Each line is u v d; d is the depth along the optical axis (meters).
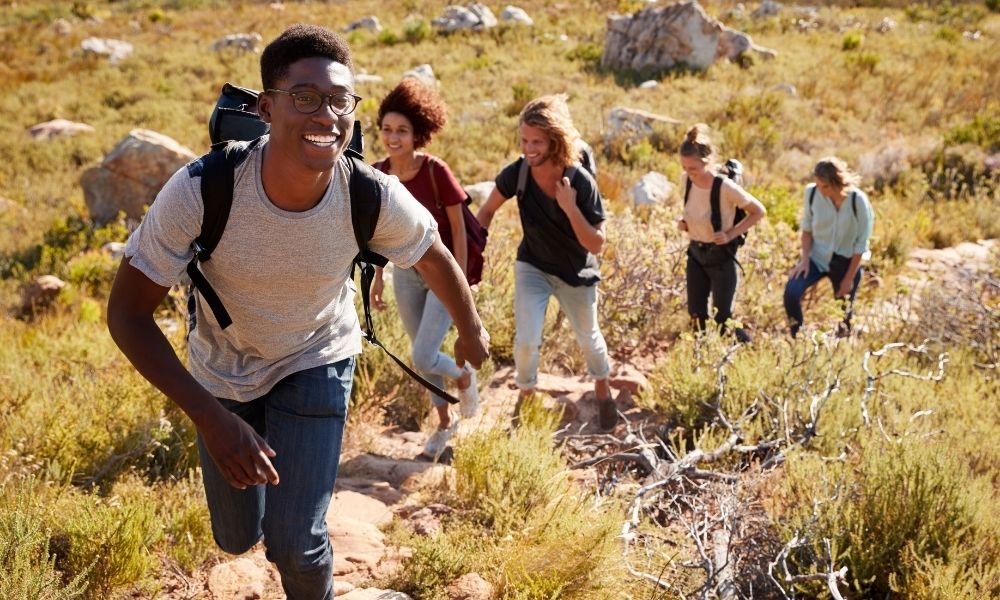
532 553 3.09
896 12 28.69
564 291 4.60
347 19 30.62
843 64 21.88
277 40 1.92
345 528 3.40
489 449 3.85
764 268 7.29
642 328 6.64
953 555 3.15
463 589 3.03
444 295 2.42
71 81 23.75
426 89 4.00
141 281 1.96
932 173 13.98
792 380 4.74
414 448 4.61
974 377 5.37
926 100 18.97
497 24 27.00
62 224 13.59
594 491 3.99
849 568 3.21
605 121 16.64
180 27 31.25
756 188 10.71
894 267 9.32
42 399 4.46
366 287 2.37
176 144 14.87
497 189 4.54
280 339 2.26
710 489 3.80
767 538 3.42
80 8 34.81
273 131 1.93
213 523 2.59
